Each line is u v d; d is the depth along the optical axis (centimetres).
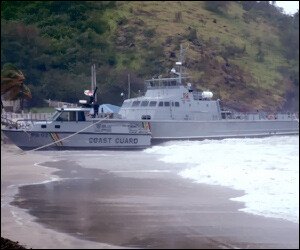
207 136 9675
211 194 4022
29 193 4216
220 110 9644
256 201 3638
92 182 4866
